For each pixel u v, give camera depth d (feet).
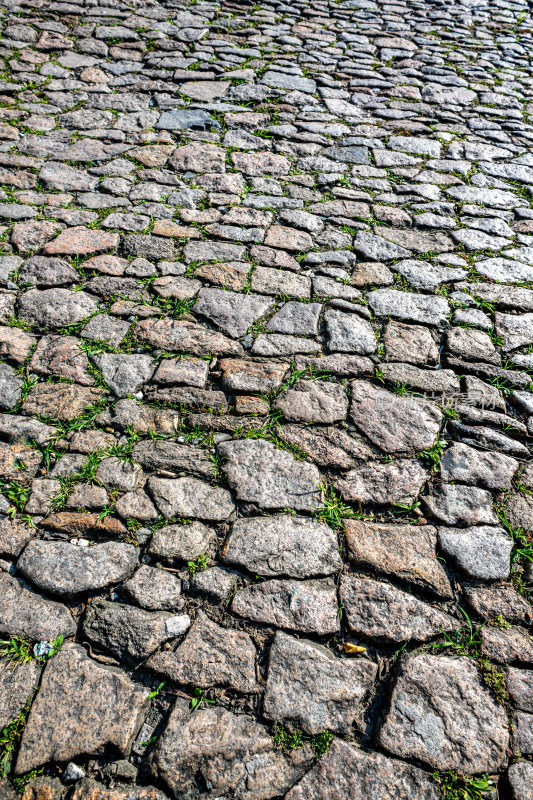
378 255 10.34
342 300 9.40
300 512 6.77
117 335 8.55
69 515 6.60
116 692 5.43
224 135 13.02
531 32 19.66
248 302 9.20
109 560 6.26
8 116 12.85
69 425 7.43
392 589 6.23
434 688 5.58
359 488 7.04
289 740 5.23
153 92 14.20
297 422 7.64
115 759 5.10
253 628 5.87
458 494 7.08
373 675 5.66
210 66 15.30
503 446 7.63
